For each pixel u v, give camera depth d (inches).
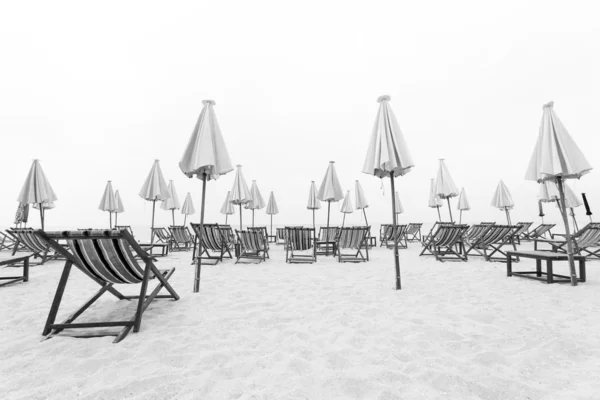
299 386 59.5
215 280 170.7
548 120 153.6
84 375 64.7
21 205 359.9
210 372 65.2
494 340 81.0
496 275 180.7
